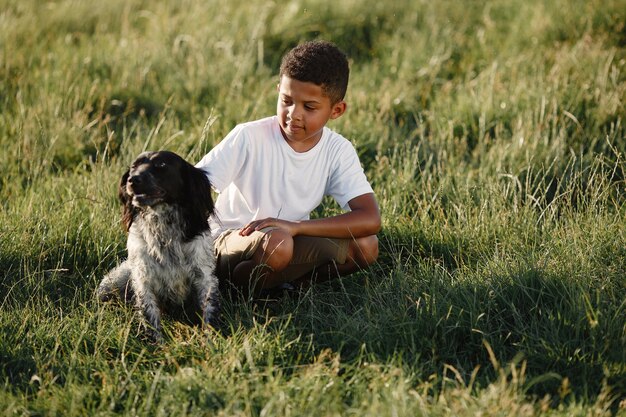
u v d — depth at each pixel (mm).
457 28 10992
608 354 4352
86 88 8734
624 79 8539
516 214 6023
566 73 8664
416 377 4164
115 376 4270
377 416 3652
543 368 4316
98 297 5023
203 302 4934
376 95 8812
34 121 7641
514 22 10797
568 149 7281
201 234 4879
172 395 3986
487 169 6898
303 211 5188
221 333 4871
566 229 5691
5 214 6141
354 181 5188
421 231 6078
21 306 5043
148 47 10117
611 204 6395
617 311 4512
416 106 8633
